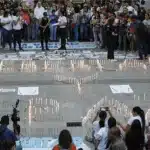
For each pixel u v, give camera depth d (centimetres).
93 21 3253
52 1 3628
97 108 1950
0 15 3152
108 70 2583
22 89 2228
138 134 1207
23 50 3144
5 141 1121
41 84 2312
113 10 3331
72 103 2027
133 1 3588
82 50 3158
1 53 3052
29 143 1619
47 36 3112
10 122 1786
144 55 2873
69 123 1798
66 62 2775
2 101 2053
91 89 2231
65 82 2347
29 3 3594
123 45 3123
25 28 3372
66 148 1048
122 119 1836
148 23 2958
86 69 2600
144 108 1953
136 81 2362
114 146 1137
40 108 1967
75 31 3428
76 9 3447
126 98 2100
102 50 3155
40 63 2747
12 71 2562
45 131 1733
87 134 1609
